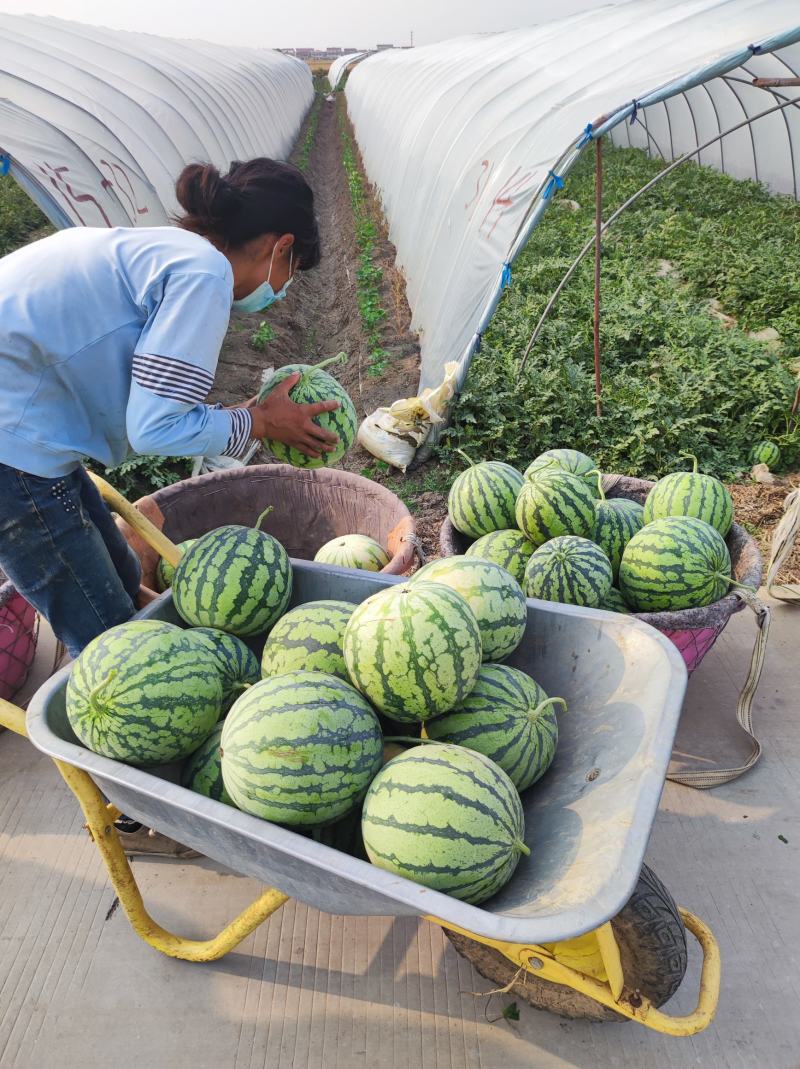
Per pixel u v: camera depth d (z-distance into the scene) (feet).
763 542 17.28
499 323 28.14
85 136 28.17
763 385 23.20
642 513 12.60
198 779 7.18
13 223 50.11
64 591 9.02
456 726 7.08
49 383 7.82
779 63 41.27
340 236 49.85
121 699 6.77
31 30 43.24
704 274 35.50
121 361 7.86
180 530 13.26
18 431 7.84
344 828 6.93
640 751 6.18
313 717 6.22
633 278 34.12
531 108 25.31
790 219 44.62
